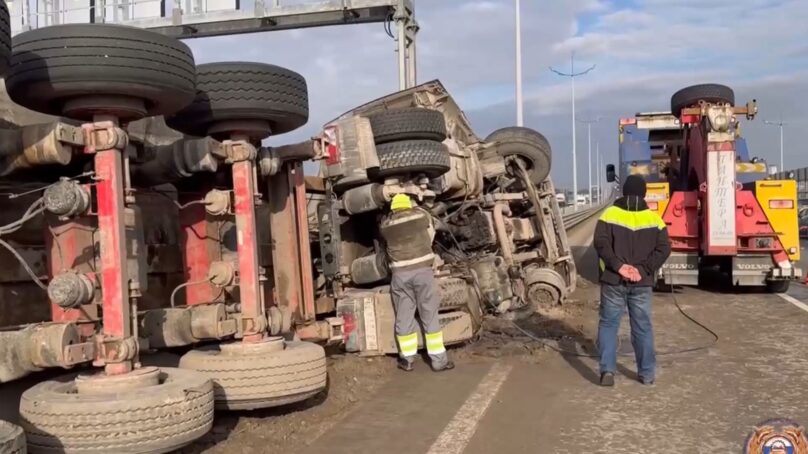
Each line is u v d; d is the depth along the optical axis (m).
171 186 6.84
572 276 12.84
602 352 6.87
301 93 6.11
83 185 4.62
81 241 5.06
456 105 11.44
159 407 4.43
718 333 9.39
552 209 12.96
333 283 8.66
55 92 4.51
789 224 12.70
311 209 9.38
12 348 4.37
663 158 17.55
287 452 5.16
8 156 4.56
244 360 5.49
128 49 4.53
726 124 12.38
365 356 8.05
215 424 5.73
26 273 5.33
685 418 5.75
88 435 4.30
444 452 5.09
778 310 11.23
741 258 13.02
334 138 7.96
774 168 15.75
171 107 5.00
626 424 5.63
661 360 7.88
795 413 5.80
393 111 8.09
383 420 5.89
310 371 5.69
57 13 14.91
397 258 7.60
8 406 5.17
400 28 16.20
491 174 11.86
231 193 5.88
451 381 7.16
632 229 6.76
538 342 8.85
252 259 5.79
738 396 6.34
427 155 8.05
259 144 6.59
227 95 5.63
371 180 8.35
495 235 11.00
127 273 4.72
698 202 13.02
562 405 6.21
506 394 6.61
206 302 6.45
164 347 6.05
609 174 19.41
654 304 12.19
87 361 4.55
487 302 9.97
